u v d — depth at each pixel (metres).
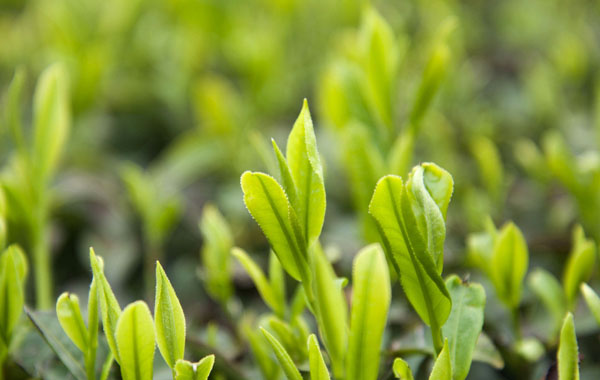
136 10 0.64
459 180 0.49
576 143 0.54
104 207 0.48
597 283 0.38
